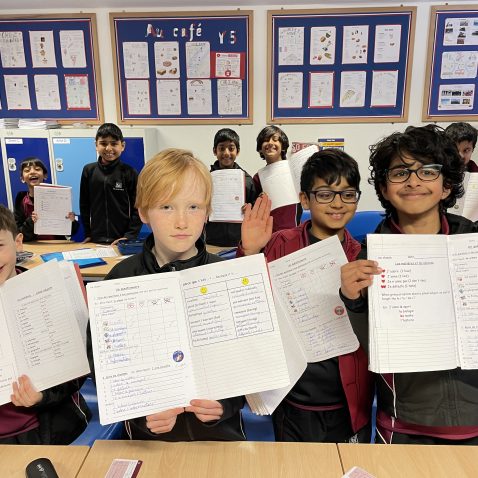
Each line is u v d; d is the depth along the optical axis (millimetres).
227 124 3418
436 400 992
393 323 867
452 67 3207
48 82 3445
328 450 857
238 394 819
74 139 3215
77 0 3199
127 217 3006
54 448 872
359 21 3145
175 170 896
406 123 3324
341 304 1060
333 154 1286
